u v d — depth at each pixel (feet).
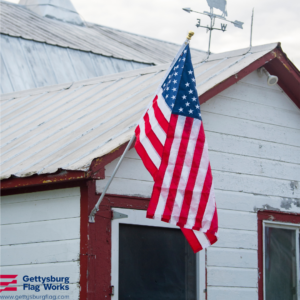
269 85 29.12
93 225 21.61
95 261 21.39
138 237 23.21
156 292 23.18
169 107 19.33
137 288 22.65
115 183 22.58
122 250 22.57
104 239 21.83
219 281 25.30
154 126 19.49
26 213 23.86
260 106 28.66
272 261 27.78
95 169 20.30
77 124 26.84
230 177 26.73
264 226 27.68
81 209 21.80
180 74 19.56
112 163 22.58
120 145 21.12
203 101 25.08
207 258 25.12
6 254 24.16
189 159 19.39
